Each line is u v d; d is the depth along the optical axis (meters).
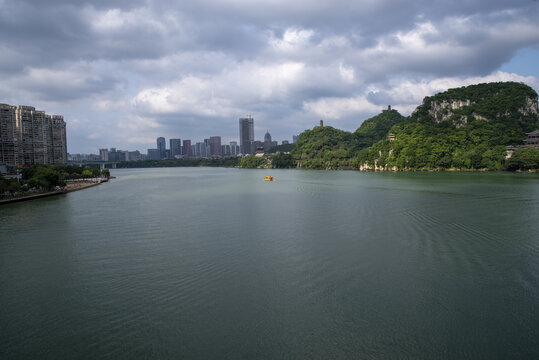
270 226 65.00
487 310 30.88
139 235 60.16
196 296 34.62
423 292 34.62
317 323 29.28
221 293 35.19
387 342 26.52
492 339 26.59
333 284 36.84
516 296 33.53
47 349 26.44
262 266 42.59
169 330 28.61
